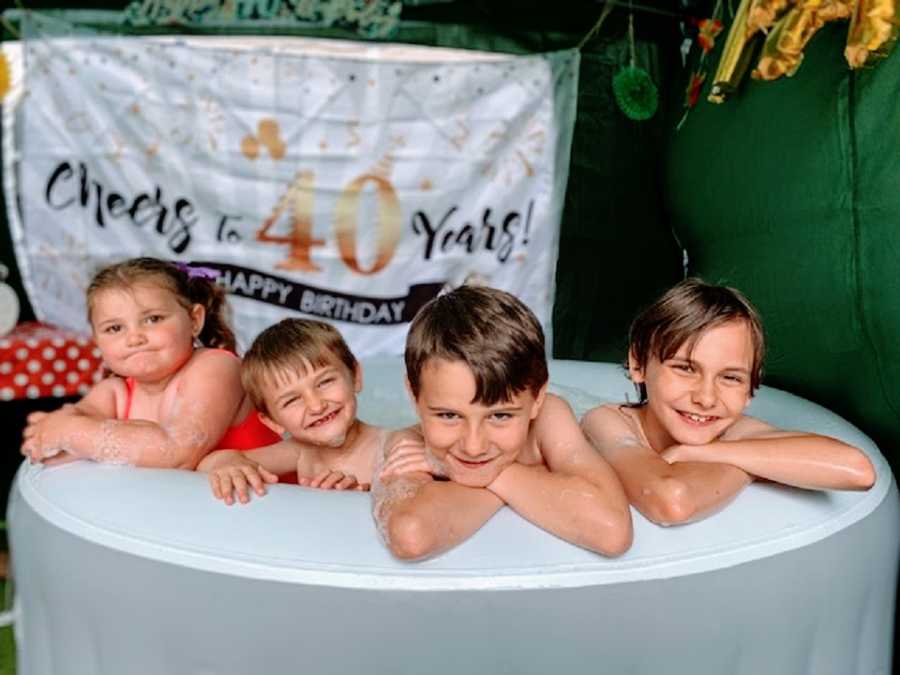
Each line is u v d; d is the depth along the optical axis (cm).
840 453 133
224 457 151
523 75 276
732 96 219
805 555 127
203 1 268
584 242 287
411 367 124
